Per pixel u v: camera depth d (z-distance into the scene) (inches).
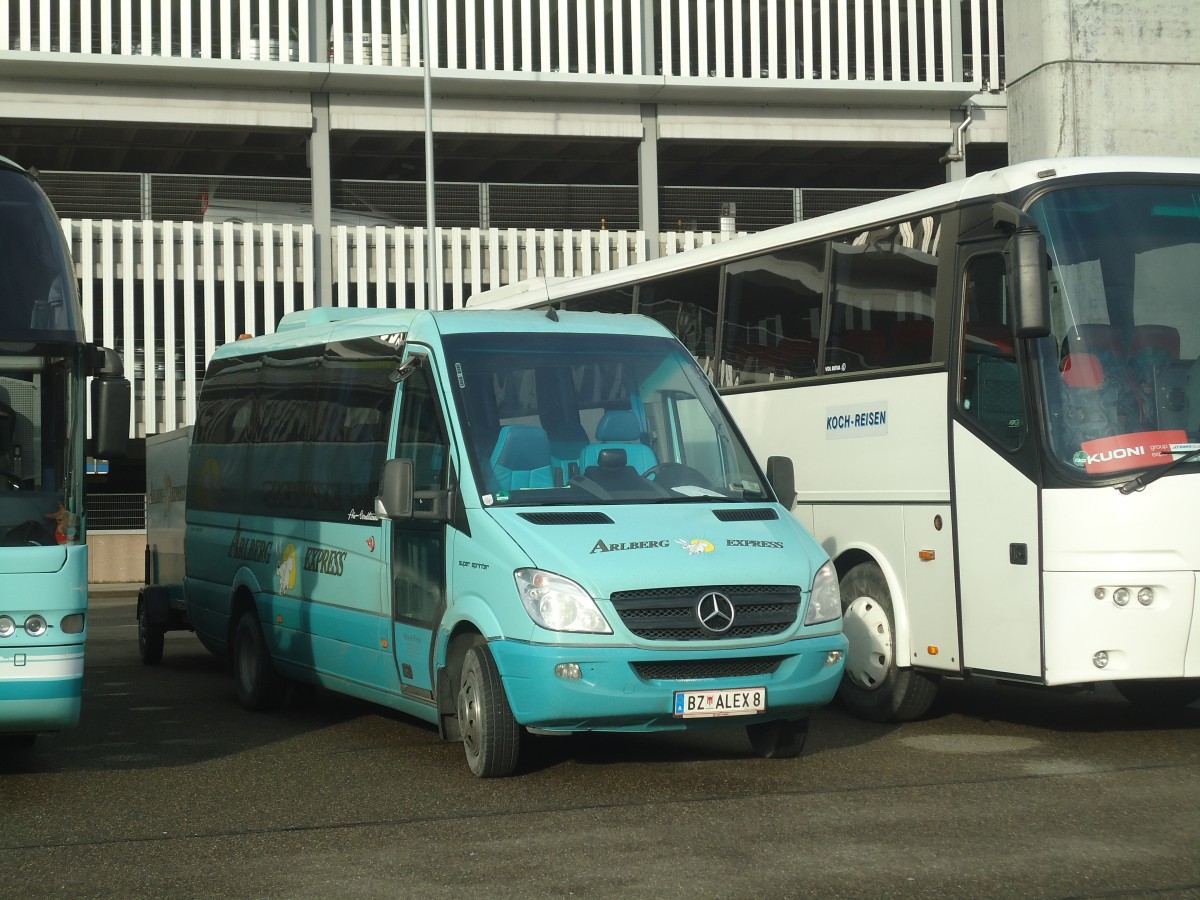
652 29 1425.9
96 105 1342.3
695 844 276.8
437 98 1405.0
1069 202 380.5
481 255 1392.7
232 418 531.8
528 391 371.6
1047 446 368.5
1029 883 246.1
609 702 320.2
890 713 425.1
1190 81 1176.8
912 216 424.5
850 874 253.3
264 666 474.3
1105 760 358.6
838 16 1445.6
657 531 339.0
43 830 301.9
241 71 1332.4
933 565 406.0
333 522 427.5
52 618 334.0
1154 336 374.6
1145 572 359.9
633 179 1656.0
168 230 1307.8
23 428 340.5
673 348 395.2
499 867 263.4
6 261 346.6
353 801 324.8
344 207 1381.6
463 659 356.5
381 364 412.5
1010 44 1224.2
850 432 442.3
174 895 250.7
